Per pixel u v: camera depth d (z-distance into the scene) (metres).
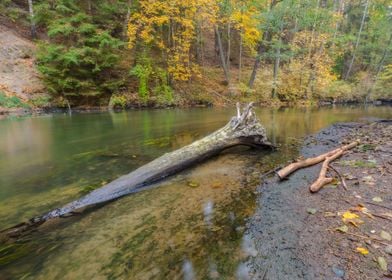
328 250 2.29
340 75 23.33
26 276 2.17
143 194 3.73
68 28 12.54
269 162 5.12
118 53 14.93
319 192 3.50
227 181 4.16
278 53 17.28
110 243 2.59
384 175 3.84
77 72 13.21
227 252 2.40
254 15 16.66
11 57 13.45
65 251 2.48
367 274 1.96
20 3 16.81
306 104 18.31
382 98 21.80
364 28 24.16
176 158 4.61
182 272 2.16
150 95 15.16
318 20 18.09
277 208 3.19
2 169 4.82
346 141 6.55
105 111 13.35
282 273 2.09
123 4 15.13
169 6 14.83
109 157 5.51
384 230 2.48
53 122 9.91
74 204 3.37
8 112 11.23
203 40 20.59
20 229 2.86
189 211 3.21
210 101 16.23
